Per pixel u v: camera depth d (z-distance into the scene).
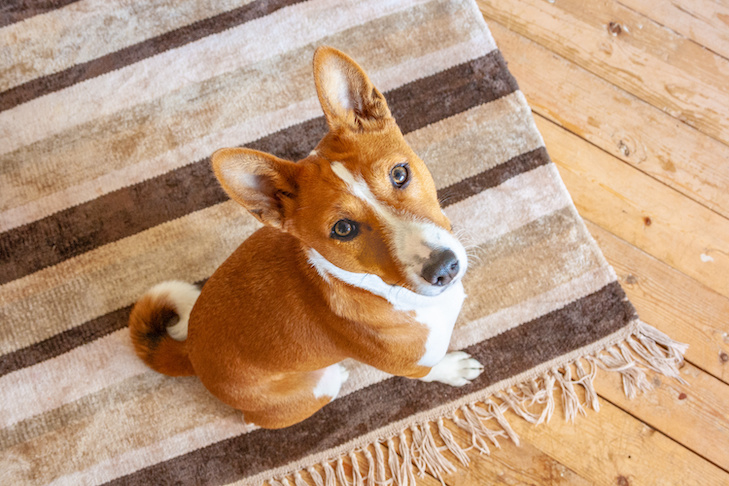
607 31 2.69
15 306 2.55
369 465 2.37
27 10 2.84
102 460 2.43
